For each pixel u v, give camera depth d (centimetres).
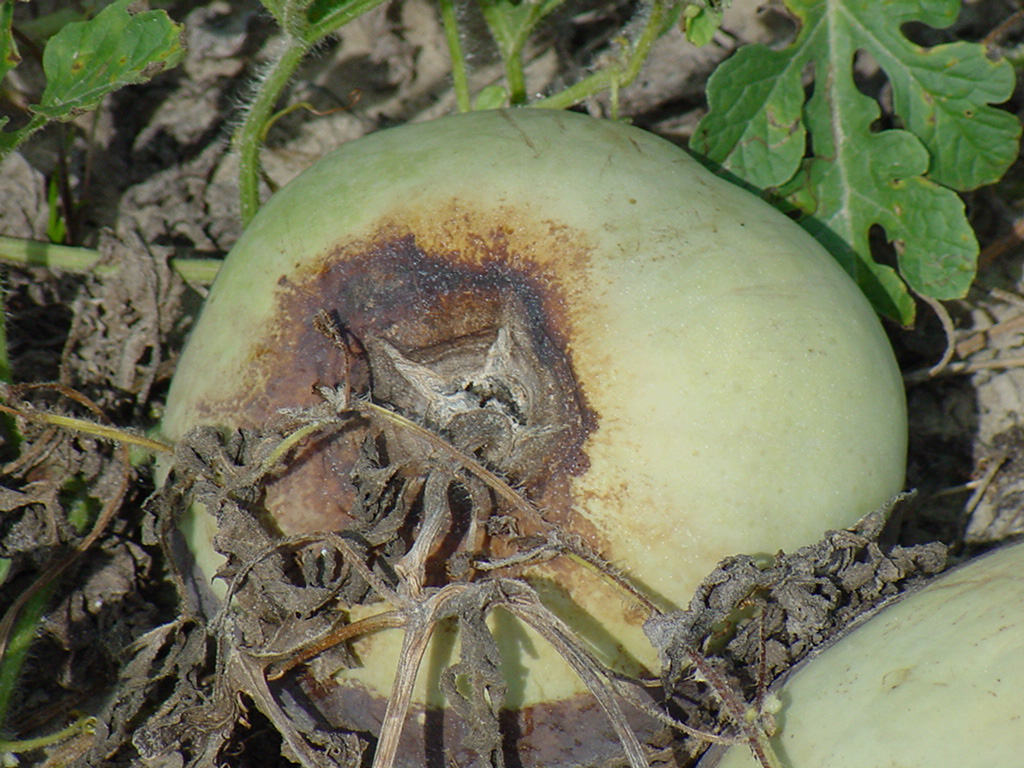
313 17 147
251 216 151
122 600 147
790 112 148
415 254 138
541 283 137
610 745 136
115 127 158
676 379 136
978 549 152
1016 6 159
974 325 155
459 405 137
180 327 153
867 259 148
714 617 135
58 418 142
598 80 152
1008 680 132
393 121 161
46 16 156
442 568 136
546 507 136
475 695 135
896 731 132
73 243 155
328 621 136
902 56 148
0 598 146
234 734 140
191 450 137
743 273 137
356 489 136
